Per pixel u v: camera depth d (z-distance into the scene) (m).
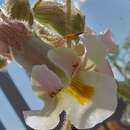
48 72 0.10
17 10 0.11
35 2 0.12
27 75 0.11
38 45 0.11
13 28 0.11
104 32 0.11
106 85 0.10
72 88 0.11
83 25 0.12
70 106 0.10
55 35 0.12
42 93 0.10
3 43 0.11
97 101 0.10
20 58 0.11
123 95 0.12
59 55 0.10
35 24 0.12
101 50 0.10
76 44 0.11
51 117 0.10
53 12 0.12
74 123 0.10
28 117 0.10
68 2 0.12
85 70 0.11
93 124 0.10
